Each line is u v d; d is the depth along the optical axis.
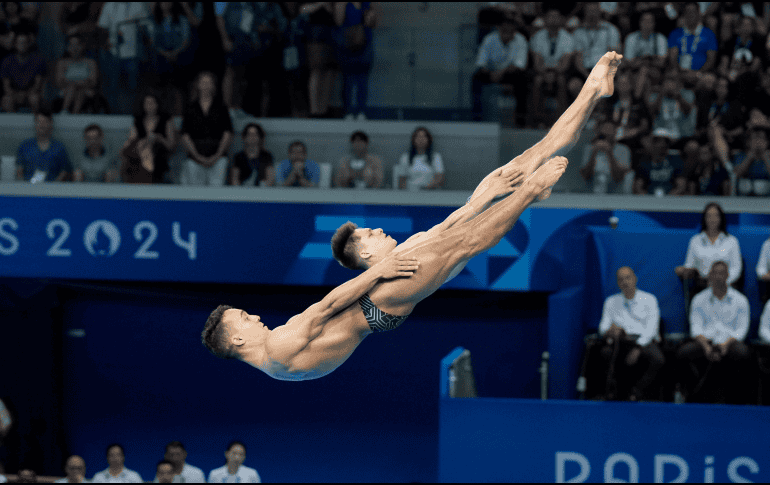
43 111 10.72
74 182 10.73
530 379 12.09
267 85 10.54
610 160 10.47
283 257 10.64
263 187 10.63
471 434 9.00
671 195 10.55
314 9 10.32
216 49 10.45
